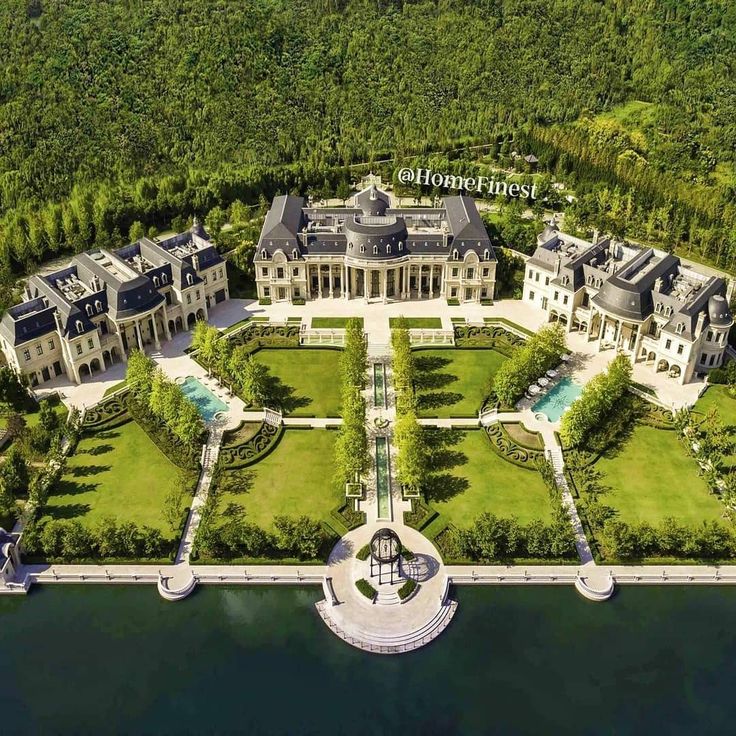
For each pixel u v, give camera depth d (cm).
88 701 14888
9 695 15000
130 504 18850
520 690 15038
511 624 16250
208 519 17850
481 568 17238
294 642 15912
